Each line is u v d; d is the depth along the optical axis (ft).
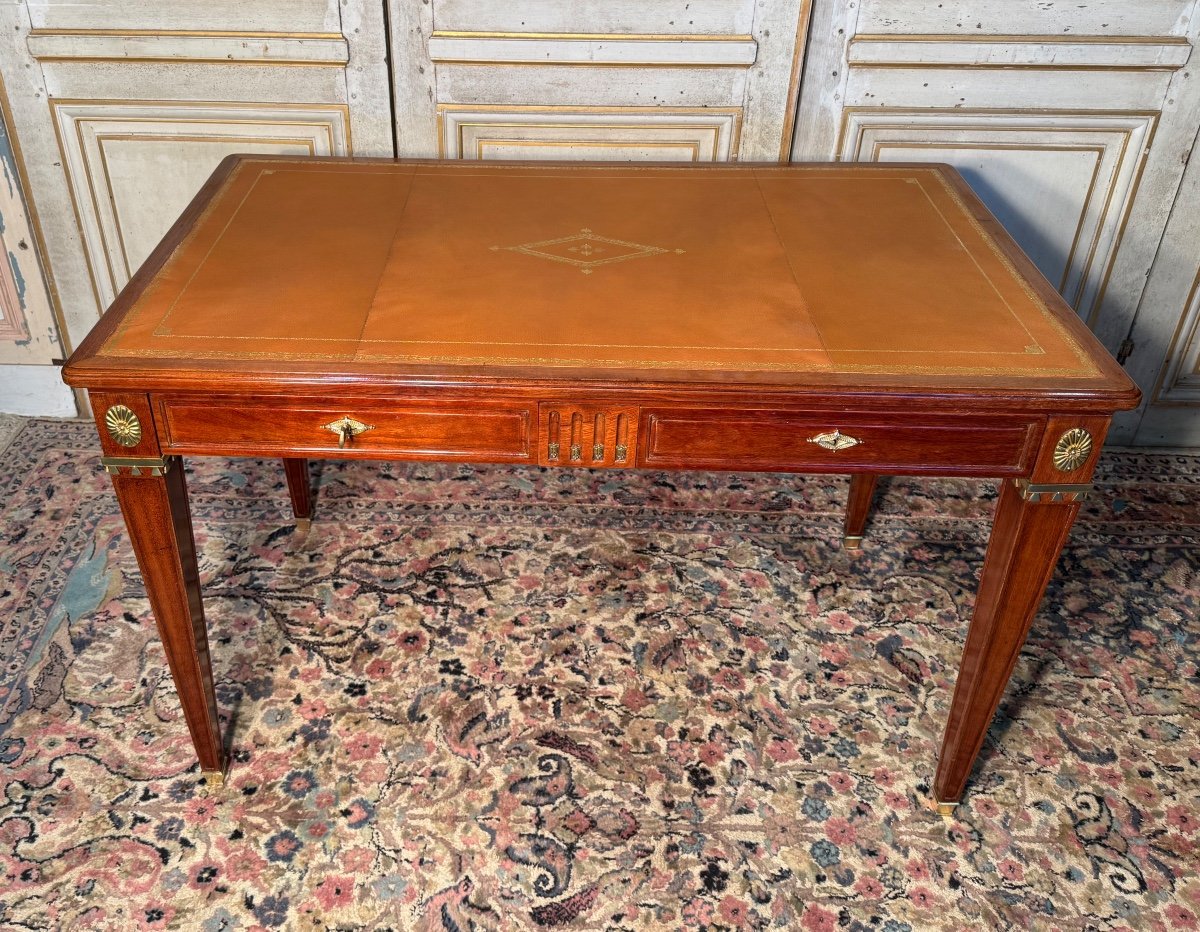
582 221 7.44
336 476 9.73
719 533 9.27
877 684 7.90
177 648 6.42
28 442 10.09
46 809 6.79
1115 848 6.79
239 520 9.18
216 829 6.73
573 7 8.43
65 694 7.58
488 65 8.69
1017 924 6.35
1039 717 7.70
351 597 8.46
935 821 6.95
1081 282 9.82
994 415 5.67
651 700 7.70
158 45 8.55
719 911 6.36
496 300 6.33
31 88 8.77
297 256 6.81
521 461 6.00
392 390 5.65
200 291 6.33
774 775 7.19
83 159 9.12
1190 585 8.87
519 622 8.29
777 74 8.72
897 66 8.71
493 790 7.02
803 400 5.61
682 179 8.20
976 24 8.54
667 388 5.57
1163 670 8.09
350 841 6.68
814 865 6.64
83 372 5.49
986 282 6.69
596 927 6.24
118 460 5.85
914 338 6.01
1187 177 9.21
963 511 9.64
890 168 8.46
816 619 8.44
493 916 6.29
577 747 7.33
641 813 6.91
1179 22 8.51
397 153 9.14
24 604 8.27
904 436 5.80
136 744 7.25
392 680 7.77
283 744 7.28
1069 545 9.25
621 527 9.29
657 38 8.57
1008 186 9.33
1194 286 9.78
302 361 5.62
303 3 8.40
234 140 9.05
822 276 6.73
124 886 6.38
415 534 9.11
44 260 9.66
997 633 6.28
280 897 6.36
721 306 6.33
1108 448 10.63
